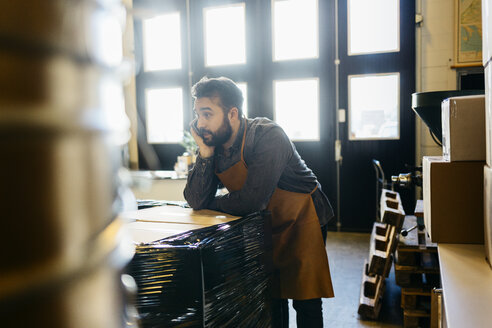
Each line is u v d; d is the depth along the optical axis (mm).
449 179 1333
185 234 940
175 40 4801
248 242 1099
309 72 4406
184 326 840
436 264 2234
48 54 204
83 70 227
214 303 887
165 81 4863
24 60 195
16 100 193
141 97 4953
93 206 234
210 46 4703
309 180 1635
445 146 1429
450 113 1317
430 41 3998
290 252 1577
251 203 1340
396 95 4156
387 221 2244
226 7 4602
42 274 201
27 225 198
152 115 4953
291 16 4422
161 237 946
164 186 3193
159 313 843
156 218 1220
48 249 206
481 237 1324
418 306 2238
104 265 239
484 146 1293
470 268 1088
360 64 4238
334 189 4410
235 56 4637
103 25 249
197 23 4707
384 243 2445
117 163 270
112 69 262
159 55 4883
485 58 1023
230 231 992
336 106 4344
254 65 4562
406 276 2195
